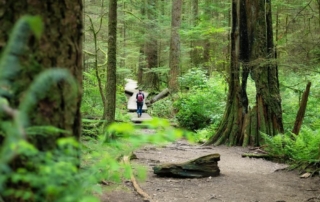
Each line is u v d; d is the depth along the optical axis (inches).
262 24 483.2
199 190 260.1
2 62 50.7
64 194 62.5
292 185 281.3
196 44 1176.8
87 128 310.3
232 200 241.0
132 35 1093.8
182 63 1135.0
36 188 81.1
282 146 399.9
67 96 92.8
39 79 50.9
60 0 94.3
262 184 283.1
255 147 471.8
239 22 494.3
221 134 504.1
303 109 420.5
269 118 485.7
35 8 89.7
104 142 104.8
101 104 586.6
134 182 245.6
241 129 497.4
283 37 427.2
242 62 486.3
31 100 50.4
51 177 61.4
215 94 724.7
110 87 406.9
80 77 102.0
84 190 76.6
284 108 557.9
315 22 394.6
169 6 1185.4
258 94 488.1
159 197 235.8
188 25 1040.2
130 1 945.5
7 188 78.6
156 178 284.0
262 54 486.0
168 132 61.6
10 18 87.4
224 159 399.5
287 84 559.5
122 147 105.0
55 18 93.0
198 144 501.7
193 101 693.3
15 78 81.4
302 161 334.0
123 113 795.4
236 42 499.5
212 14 1176.2
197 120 676.7
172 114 789.2
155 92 1032.2
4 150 48.4
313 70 380.2
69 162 67.4
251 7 484.7
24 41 82.7
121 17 964.6
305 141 388.5
